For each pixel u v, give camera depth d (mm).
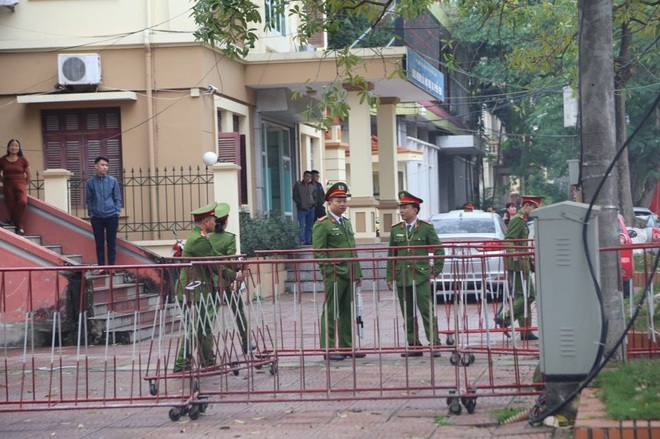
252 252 27375
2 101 26562
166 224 25766
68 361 16141
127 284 20688
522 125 60188
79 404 11875
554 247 9531
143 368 15102
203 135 26344
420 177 53406
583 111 10875
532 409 9969
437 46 49094
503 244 18391
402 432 10008
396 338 14453
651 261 11398
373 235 31469
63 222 22141
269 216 30578
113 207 20578
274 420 10867
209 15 16141
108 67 26406
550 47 22484
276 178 34438
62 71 25844
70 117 26641
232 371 12523
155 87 26344
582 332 9523
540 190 64188
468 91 57406
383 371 13766
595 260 9516
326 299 12664
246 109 30422
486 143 70062
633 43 27578
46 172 23203
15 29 26703
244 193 29953
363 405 11547
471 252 18391
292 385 12789
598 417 8547
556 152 56625
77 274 18562
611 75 10844
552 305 9555
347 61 17031
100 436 10453
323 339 14336
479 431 9859
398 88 31953
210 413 11461
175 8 26281
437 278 14266
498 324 14133
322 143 40656
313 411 11289
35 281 18594
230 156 27297
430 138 60625
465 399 10766
